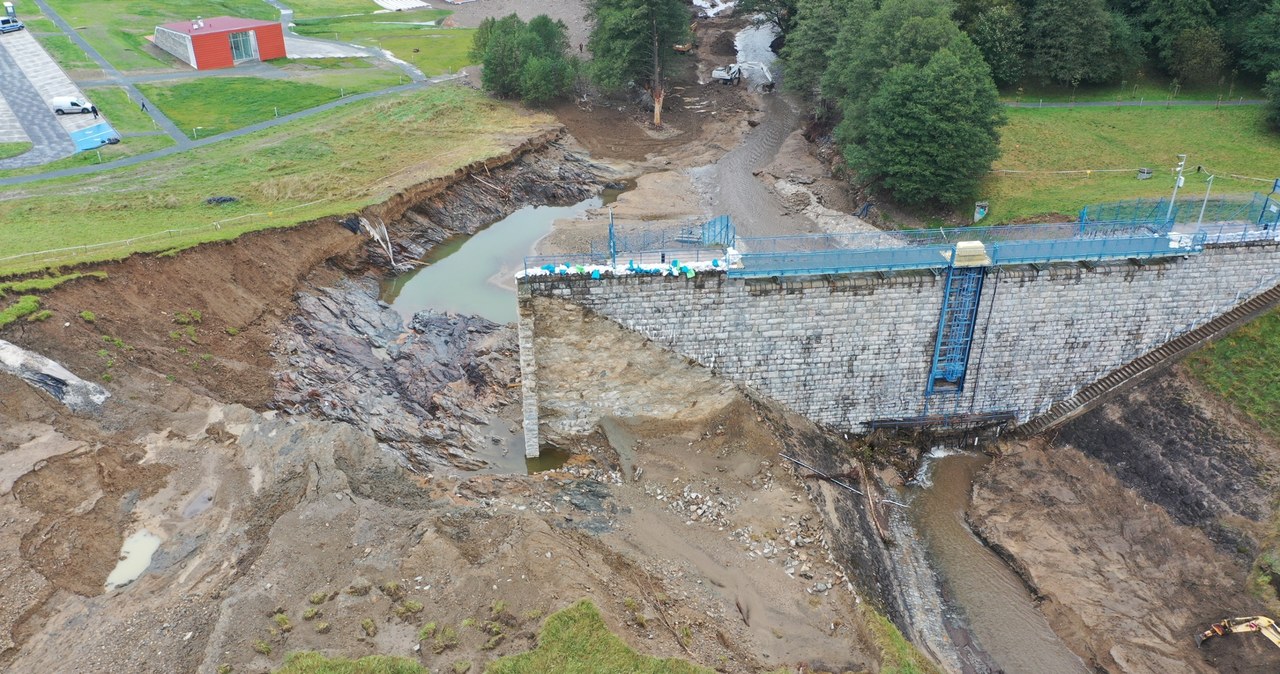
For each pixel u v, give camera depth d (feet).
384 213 257.75
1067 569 162.09
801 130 345.31
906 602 157.69
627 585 139.54
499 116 345.92
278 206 251.60
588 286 168.25
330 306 219.41
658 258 177.37
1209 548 155.63
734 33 474.49
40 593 120.47
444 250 268.41
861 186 273.33
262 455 151.84
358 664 116.47
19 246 200.54
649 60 362.33
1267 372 173.47
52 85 341.00
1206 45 299.58
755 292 172.04
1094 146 279.90
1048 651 150.00
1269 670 136.67
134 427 151.43
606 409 180.04
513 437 186.50
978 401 193.26
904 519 177.68
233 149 294.87
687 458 175.63
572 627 124.88
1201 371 179.11
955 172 240.73
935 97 237.66
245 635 119.44
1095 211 228.63
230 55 387.55
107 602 122.72
